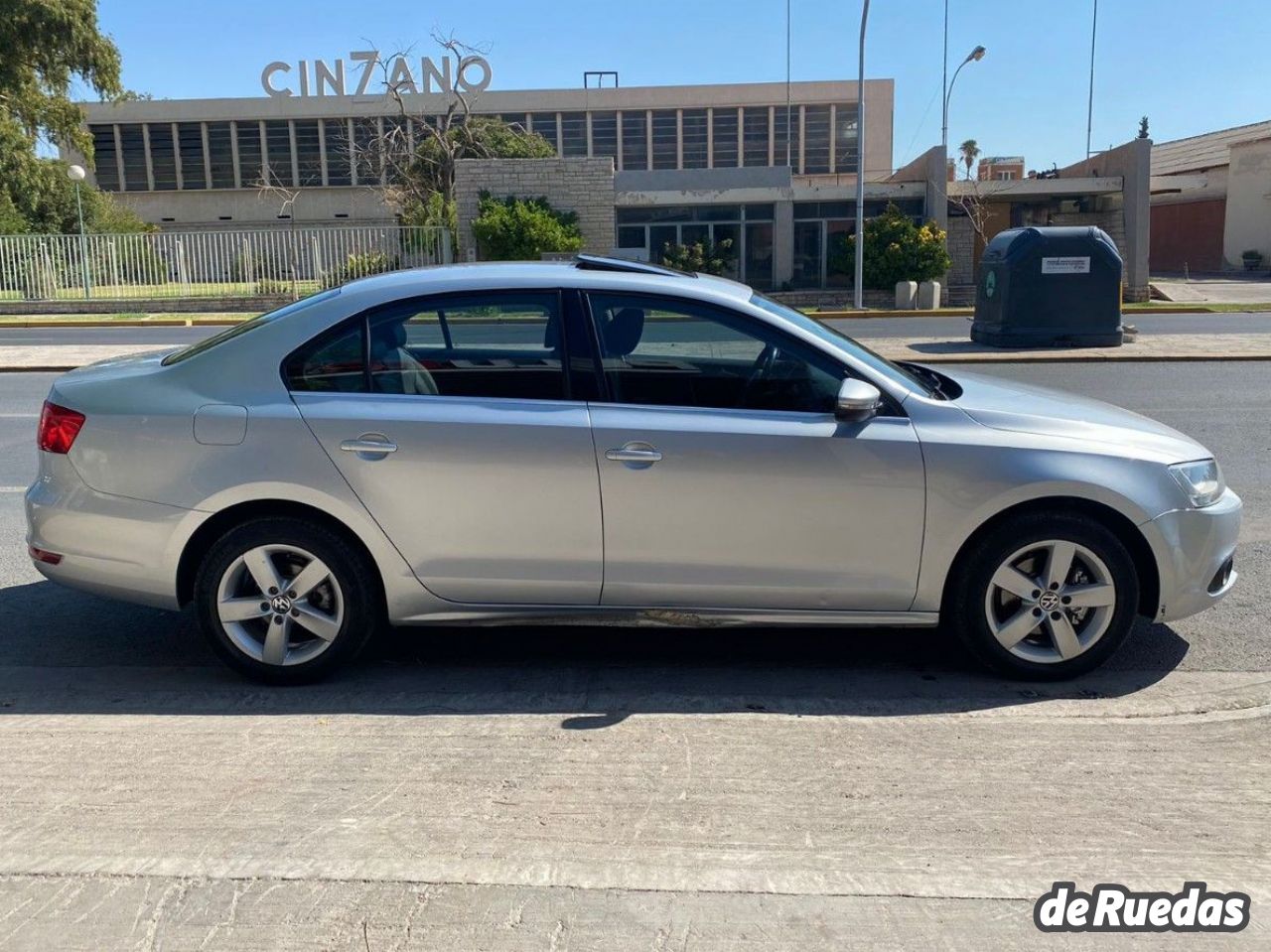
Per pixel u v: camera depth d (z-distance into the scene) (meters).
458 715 4.07
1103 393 12.51
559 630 5.14
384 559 4.28
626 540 4.25
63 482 4.38
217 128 58.03
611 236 31.38
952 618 4.41
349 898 2.83
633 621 4.37
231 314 28.70
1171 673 4.57
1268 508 7.40
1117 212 32.53
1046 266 16.50
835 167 59.38
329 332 4.35
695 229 32.84
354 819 3.21
